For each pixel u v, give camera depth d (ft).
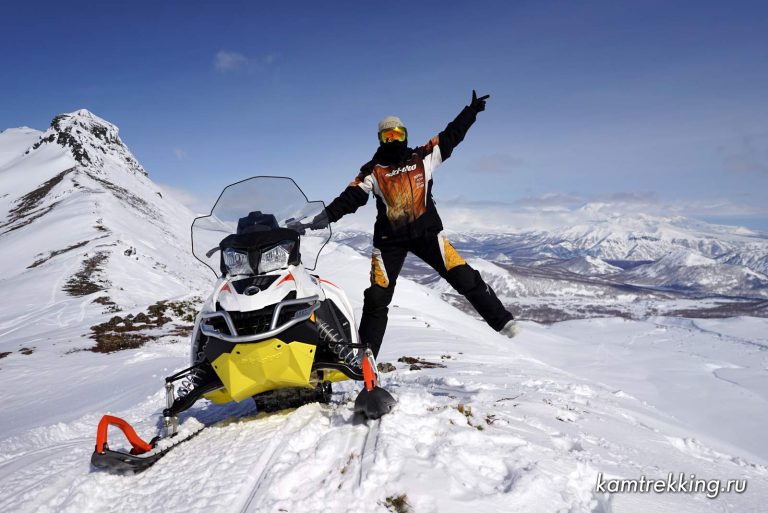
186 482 12.07
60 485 12.94
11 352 66.49
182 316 86.94
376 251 16.46
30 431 21.99
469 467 11.34
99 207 280.10
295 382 14.15
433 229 15.92
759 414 274.98
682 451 18.10
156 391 31.65
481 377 32.35
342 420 13.94
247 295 13.96
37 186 423.64
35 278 149.48
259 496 10.63
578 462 12.71
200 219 17.26
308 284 14.96
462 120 16.11
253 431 14.75
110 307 118.93
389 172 15.66
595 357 393.70
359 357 15.26
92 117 588.50
